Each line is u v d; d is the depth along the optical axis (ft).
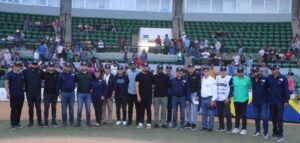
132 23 130.72
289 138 48.03
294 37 118.62
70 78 52.16
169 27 129.18
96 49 109.40
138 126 53.06
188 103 52.54
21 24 121.60
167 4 134.41
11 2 125.80
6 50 96.63
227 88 51.24
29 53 104.99
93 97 52.80
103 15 132.05
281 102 46.73
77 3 131.95
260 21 131.64
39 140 42.16
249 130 53.16
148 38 124.36
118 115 54.54
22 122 55.31
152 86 53.06
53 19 127.34
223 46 115.65
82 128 51.16
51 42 104.99
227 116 51.42
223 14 133.39
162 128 52.49
